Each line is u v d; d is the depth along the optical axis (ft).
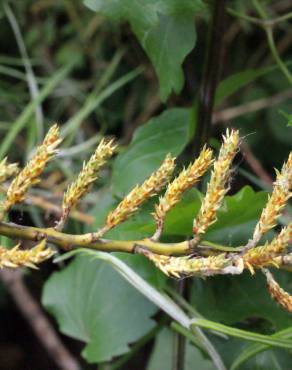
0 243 1.75
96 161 1.01
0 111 3.04
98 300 1.75
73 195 1.02
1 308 3.87
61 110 3.15
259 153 3.03
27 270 2.52
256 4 1.92
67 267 1.85
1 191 1.01
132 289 1.73
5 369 3.91
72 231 2.30
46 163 0.99
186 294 1.63
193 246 1.02
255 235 1.00
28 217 2.65
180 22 1.47
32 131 2.38
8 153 3.02
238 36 3.02
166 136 1.66
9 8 2.86
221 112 2.76
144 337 1.78
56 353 2.97
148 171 1.61
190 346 1.75
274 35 3.04
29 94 3.02
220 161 0.99
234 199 1.29
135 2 1.44
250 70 1.68
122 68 3.09
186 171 1.02
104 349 1.69
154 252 1.03
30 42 3.11
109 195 1.79
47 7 3.10
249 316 1.55
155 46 1.47
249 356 1.35
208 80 1.62
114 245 1.03
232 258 0.99
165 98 1.48
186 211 1.31
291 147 3.00
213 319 1.57
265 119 3.04
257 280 1.56
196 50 2.83
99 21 2.86
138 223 1.38
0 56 3.10
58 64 3.11
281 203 0.99
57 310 1.80
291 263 0.98
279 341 1.21
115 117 3.14
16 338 4.02
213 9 1.59
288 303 1.00
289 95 2.83
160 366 1.76
